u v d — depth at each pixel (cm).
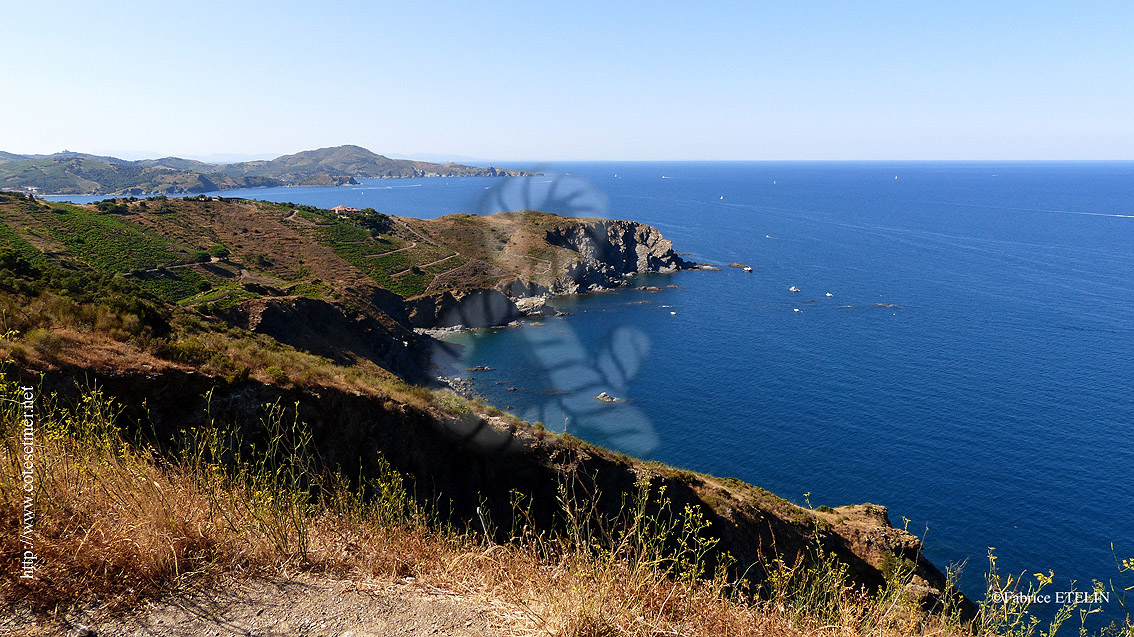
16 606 302
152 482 403
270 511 407
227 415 1112
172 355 1187
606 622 339
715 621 377
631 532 411
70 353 997
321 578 367
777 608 414
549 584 370
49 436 399
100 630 297
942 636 405
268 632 310
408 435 1265
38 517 346
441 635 323
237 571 359
